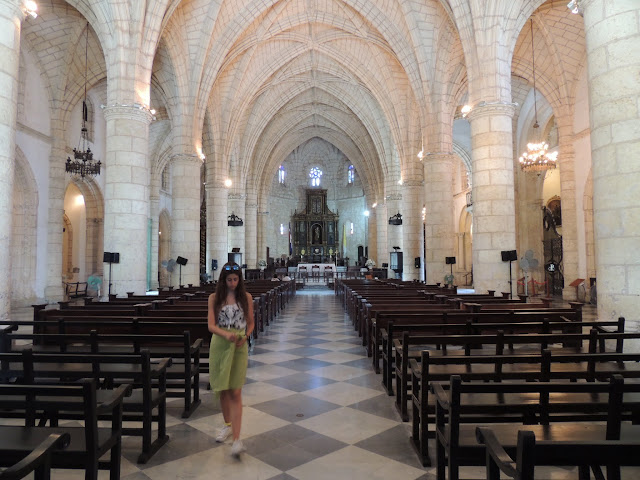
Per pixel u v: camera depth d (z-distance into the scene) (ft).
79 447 10.69
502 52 45.57
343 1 67.56
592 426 11.48
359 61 84.23
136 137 45.39
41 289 63.05
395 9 64.03
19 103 57.98
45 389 10.48
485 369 18.49
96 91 76.89
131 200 45.01
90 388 10.28
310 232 158.71
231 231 105.29
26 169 59.41
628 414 14.32
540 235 84.74
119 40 44.80
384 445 15.94
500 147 44.96
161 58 64.69
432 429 17.20
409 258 84.58
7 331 18.90
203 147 86.22
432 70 63.36
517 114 86.17
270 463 14.52
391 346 22.02
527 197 85.61
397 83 83.15
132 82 45.50
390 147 103.40
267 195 141.59
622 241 21.17
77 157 61.16
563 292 68.18
